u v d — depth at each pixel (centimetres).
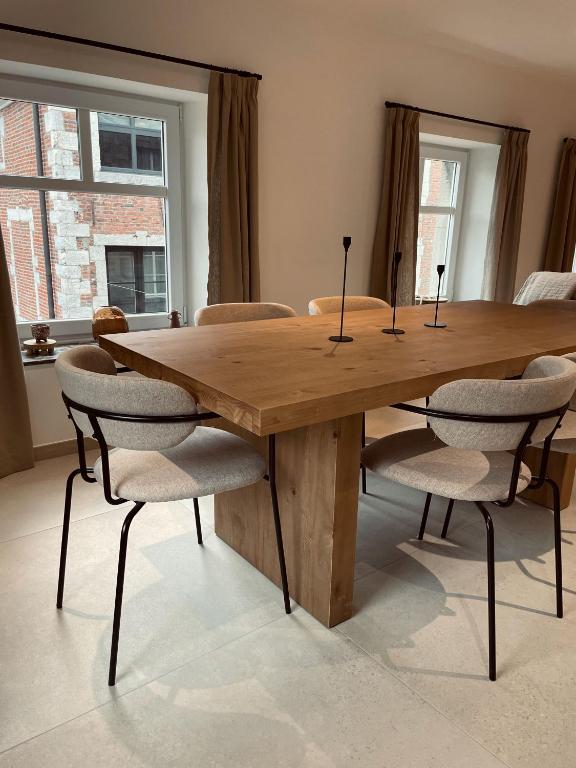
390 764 132
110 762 131
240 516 212
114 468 171
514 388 145
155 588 196
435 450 192
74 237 332
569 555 221
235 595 193
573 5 347
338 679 157
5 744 135
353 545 176
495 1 342
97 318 304
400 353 191
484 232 538
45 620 179
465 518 249
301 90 364
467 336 225
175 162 357
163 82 309
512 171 505
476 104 470
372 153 414
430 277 554
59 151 314
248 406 132
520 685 157
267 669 161
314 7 351
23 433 286
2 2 255
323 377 158
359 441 167
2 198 302
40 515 245
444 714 147
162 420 144
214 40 321
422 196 518
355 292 435
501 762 133
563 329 246
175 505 256
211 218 341
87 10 277
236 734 139
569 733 142
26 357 301
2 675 156
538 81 511
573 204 568
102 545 222
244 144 337
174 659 163
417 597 194
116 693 151
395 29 390
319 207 395
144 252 362
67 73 286
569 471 253
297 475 179
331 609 176
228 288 350
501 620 183
